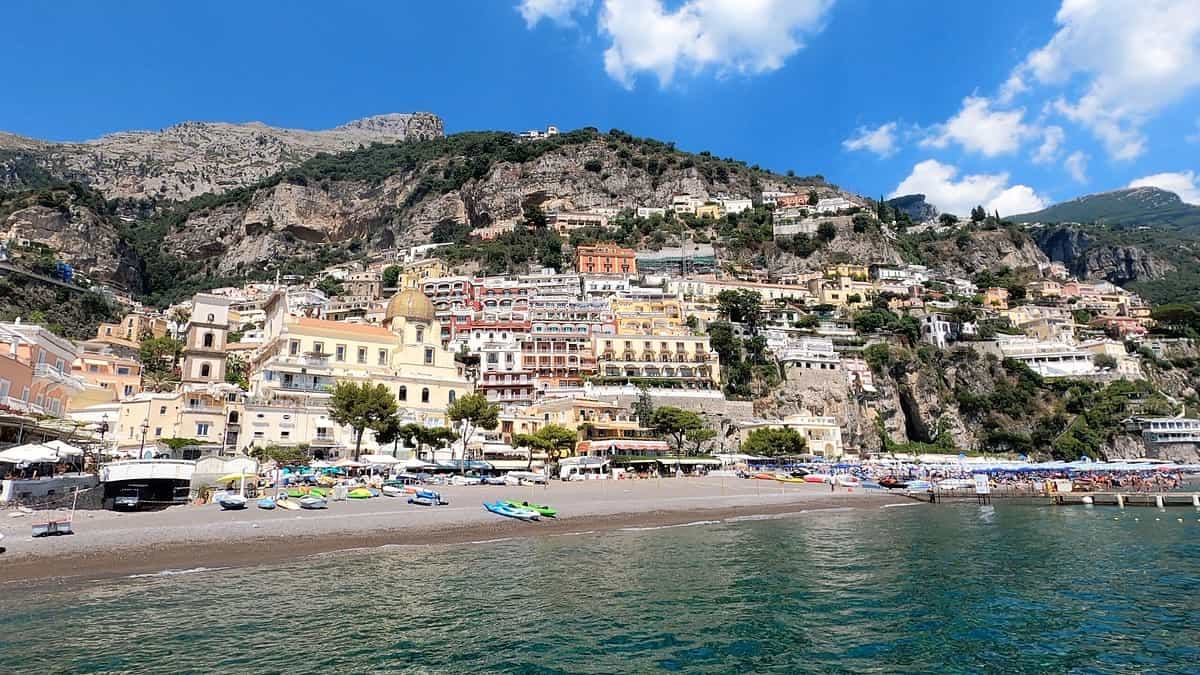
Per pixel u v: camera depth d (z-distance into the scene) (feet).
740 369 490.49
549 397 416.46
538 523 180.04
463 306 593.01
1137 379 565.53
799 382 488.02
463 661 79.30
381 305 628.28
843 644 87.81
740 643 87.35
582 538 163.43
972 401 541.75
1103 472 370.94
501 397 431.43
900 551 151.64
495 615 96.73
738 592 112.27
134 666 75.20
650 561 135.33
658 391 420.36
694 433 372.99
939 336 615.98
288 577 115.14
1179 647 87.81
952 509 247.09
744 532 178.50
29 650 79.20
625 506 217.15
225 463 205.77
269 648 81.76
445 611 98.27
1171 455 492.95
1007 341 620.90
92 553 122.83
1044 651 86.33
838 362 511.40
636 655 82.43
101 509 164.66
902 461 422.00
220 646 81.92
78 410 292.40
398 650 82.23
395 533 156.66
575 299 615.98
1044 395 545.03
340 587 109.70
